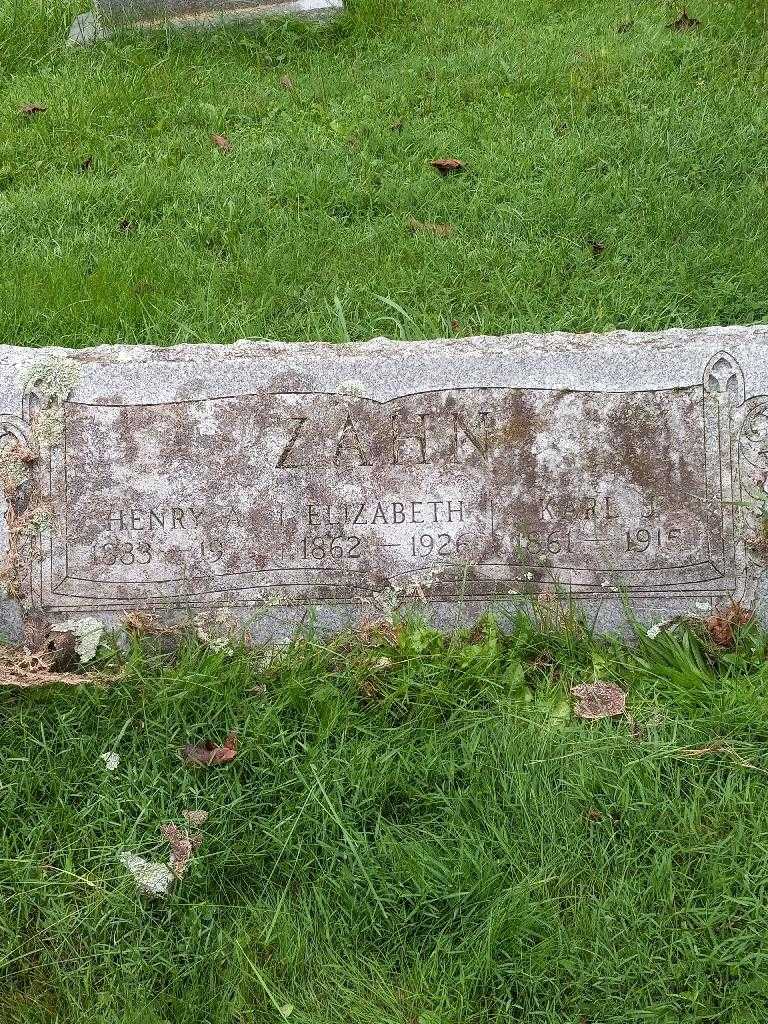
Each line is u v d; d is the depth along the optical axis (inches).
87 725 82.0
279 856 77.5
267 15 138.9
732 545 86.0
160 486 85.0
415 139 121.4
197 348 86.4
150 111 125.7
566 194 112.2
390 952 74.7
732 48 130.6
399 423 85.7
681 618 85.9
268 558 85.3
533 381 85.7
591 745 80.0
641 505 85.8
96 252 108.1
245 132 122.7
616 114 123.2
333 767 80.1
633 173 115.0
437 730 82.0
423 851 77.0
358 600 85.5
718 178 115.3
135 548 85.0
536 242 109.2
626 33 135.6
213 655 84.0
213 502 85.2
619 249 107.9
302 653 84.2
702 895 75.2
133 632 84.6
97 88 127.4
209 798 79.3
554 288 104.5
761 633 85.7
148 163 118.4
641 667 84.0
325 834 77.9
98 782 80.2
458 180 116.0
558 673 84.5
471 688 83.7
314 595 85.4
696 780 79.5
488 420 85.7
